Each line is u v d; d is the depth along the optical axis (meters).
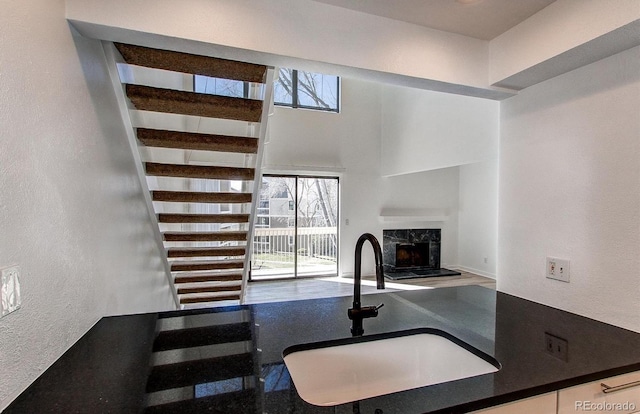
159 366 0.97
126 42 1.23
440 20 1.48
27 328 0.84
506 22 1.49
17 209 0.79
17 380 0.79
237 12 1.26
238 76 1.59
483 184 6.52
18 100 0.80
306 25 1.35
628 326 1.27
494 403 0.82
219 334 1.24
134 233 1.87
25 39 0.83
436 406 0.78
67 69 1.06
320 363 1.20
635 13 1.08
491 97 1.79
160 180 2.66
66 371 0.93
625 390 0.99
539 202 1.62
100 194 1.34
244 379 0.90
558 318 1.43
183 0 1.20
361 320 1.42
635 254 1.25
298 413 0.74
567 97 1.49
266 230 6.18
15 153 0.79
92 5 1.09
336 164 6.41
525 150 1.69
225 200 2.38
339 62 1.40
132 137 1.73
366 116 6.59
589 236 1.40
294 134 6.12
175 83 3.38
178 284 3.51
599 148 1.36
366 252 6.63
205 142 1.88
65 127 1.04
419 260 7.04
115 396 0.81
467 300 1.71
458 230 7.13
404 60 1.50
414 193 6.93
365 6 1.39
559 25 1.32
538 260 1.63
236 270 3.41
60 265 1.01
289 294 5.29
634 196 1.25
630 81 1.25
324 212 6.50
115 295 1.53
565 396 0.92
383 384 1.26
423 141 5.27
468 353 1.17
